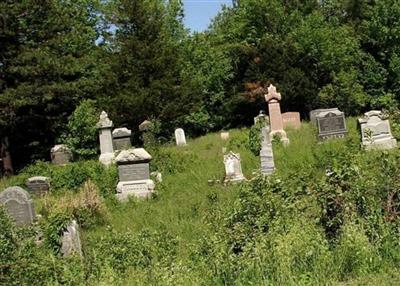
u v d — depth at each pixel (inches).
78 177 881.5
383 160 331.9
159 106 1488.7
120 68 1512.1
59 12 1402.6
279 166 788.0
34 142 1408.7
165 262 331.9
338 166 336.8
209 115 1855.3
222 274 286.0
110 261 368.8
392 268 272.7
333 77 1712.6
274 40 1825.8
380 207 307.1
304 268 279.1
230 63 1857.8
